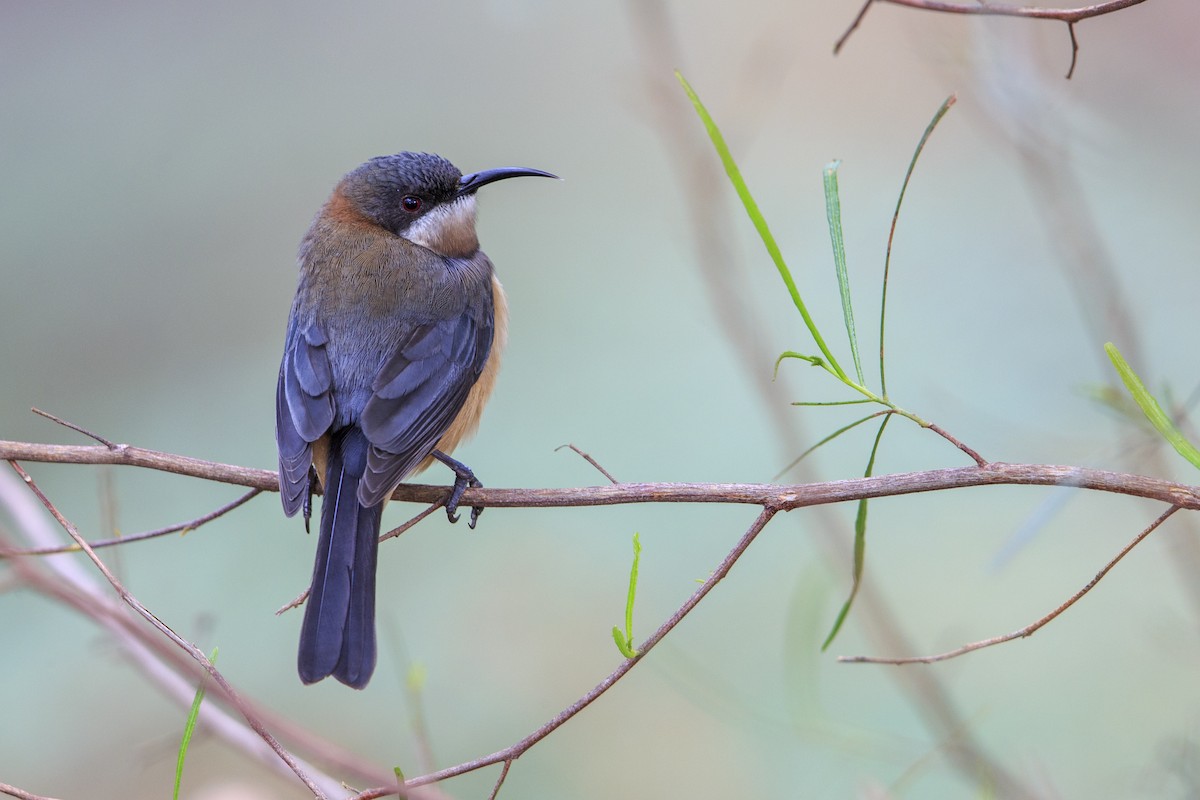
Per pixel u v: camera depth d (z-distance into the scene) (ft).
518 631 36.17
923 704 27.91
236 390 42.98
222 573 37.37
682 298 42.19
